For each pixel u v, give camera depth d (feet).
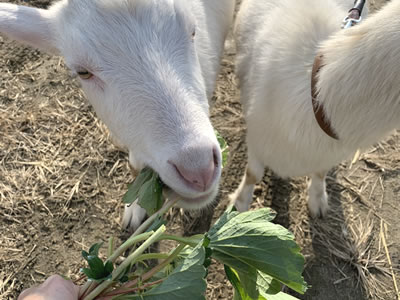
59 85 2.32
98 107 1.25
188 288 0.84
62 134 2.17
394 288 1.84
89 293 0.94
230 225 0.99
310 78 1.31
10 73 2.34
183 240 0.98
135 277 0.98
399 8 1.02
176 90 1.08
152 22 1.11
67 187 2.03
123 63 1.10
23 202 1.97
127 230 1.94
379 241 1.94
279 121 1.43
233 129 2.24
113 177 2.07
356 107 1.16
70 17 1.16
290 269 0.92
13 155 2.10
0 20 1.34
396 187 2.09
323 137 1.35
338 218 1.99
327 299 1.82
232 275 1.08
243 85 1.80
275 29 1.53
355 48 1.11
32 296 0.90
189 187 1.03
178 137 1.03
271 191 2.05
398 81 1.06
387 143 2.19
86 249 1.89
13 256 1.86
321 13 1.43
